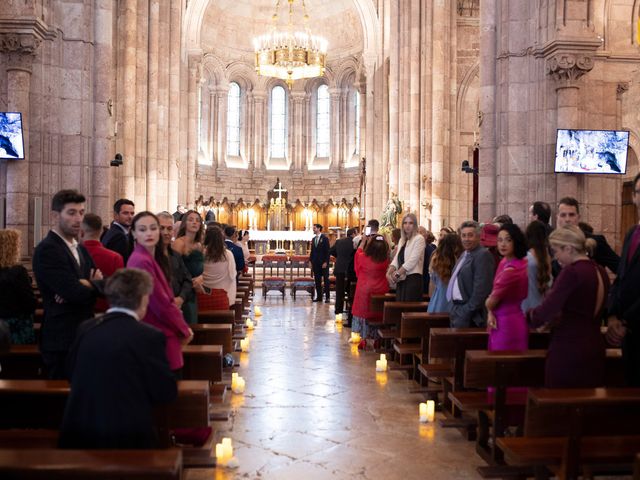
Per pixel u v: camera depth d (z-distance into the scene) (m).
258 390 9.48
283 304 21.27
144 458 3.62
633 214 20.00
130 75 20.47
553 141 13.66
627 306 5.79
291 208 41.72
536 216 8.62
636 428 4.77
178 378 5.85
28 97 11.83
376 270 12.71
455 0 25.95
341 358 11.92
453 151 25.98
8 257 6.50
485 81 14.38
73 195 6.08
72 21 12.84
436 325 9.02
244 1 41.31
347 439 7.24
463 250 9.29
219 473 6.19
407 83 27.47
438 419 7.96
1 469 3.48
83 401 4.11
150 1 22.70
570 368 5.55
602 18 13.73
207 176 41.50
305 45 30.70
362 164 37.84
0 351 4.83
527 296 6.86
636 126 15.27
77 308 6.02
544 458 5.01
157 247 6.11
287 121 43.84
